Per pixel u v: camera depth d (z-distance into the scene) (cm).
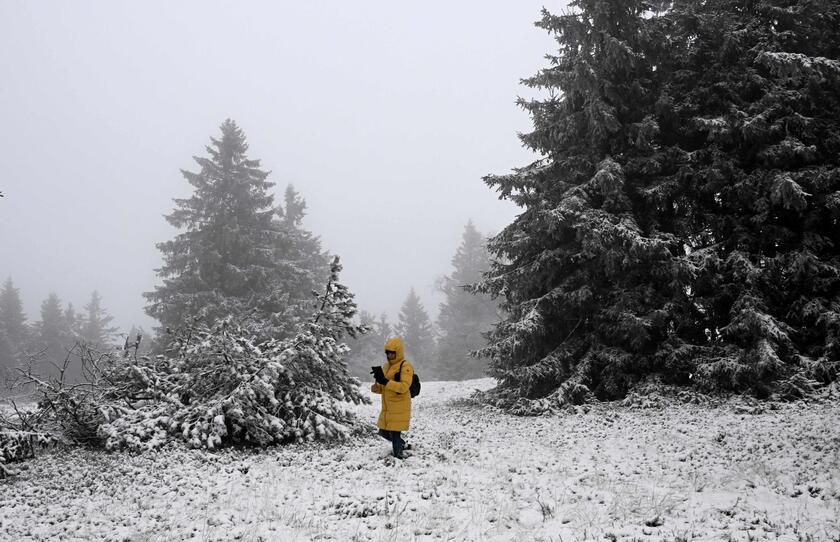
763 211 1296
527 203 1548
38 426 963
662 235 1310
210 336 1048
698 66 1507
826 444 816
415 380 854
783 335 1197
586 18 1474
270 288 2912
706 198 1437
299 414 1041
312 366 1100
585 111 1436
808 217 1303
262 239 3119
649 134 1373
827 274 1286
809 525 538
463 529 558
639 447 925
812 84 1310
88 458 874
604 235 1302
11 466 823
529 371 1404
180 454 867
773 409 1140
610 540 521
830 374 1201
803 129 1320
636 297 1346
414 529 556
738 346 1305
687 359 1334
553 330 1518
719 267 1312
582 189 1395
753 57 1409
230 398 943
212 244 2897
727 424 1032
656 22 1443
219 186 3025
